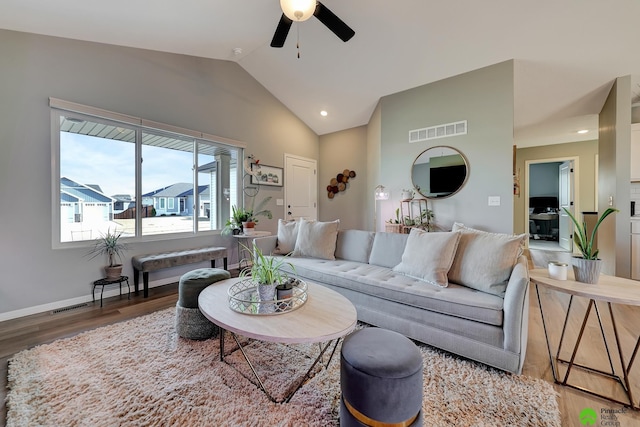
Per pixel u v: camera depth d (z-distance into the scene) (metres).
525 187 6.19
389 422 1.04
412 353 1.13
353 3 2.75
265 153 4.81
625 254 3.21
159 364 1.65
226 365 1.65
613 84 3.32
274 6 2.65
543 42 2.87
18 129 2.43
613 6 2.38
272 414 1.27
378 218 4.47
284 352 1.80
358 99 4.53
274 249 3.28
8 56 2.38
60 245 2.67
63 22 2.39
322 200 5.99
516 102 3.82
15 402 1.33
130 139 3.21
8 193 2.38
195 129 3.77
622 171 3.22
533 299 2.88
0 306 2.33
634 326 2.17
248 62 4.25
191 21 2.73
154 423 1.22
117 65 3.02
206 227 4.02
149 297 2.91
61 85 2.64
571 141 5.73
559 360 1.70
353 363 1.09
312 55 3.74
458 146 3.57
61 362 1.67
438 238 2.11
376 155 4.62
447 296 1.74
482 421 1.23
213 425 1.21
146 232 3.35
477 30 2.87
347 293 2.25
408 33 3.06
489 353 1.58
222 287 1.94
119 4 2.25
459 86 3.56
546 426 1.20
